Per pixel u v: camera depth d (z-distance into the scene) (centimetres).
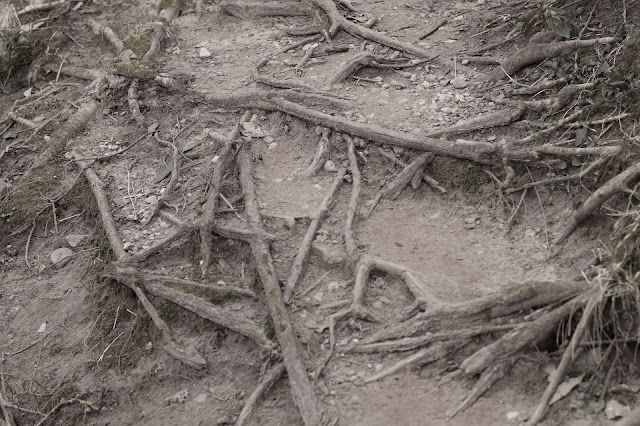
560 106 326
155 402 301
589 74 331
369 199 328
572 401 264
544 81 338
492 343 273
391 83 368
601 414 261
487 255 302
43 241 357
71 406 312
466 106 347
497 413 266
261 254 308
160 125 378
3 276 353
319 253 310
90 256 343
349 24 400
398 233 315
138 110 383
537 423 262
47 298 341
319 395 276
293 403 280
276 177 342
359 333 289
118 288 328
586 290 273
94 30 447
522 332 271
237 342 300
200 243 326
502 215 314
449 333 279
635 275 269
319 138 348
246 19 431
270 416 281
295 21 421
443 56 374
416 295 288
